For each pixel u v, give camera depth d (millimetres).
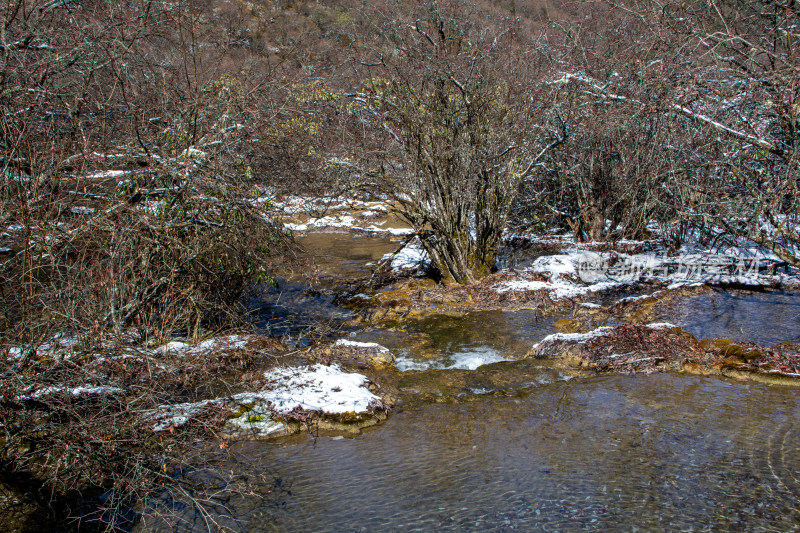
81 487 4688
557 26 12594
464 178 10789
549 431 5613
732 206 8992
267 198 8305
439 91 10562
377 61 11422
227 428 5582
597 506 4348
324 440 5555
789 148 8250
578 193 14727
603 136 12219
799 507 4227
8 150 5090
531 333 8586
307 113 10367
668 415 5816
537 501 4445
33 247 5203
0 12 6812
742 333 8047
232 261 7930
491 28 12117
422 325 9125
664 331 7844
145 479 4520
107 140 6719
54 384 4875
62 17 7324
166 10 7348
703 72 8516
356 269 13398
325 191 10664
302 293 11242
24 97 5539
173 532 4195
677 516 4191
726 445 5172
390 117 10711
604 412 5957
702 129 9125
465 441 5484
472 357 7750
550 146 12125
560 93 11828
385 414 6070
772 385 6445
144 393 5203
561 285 10906
